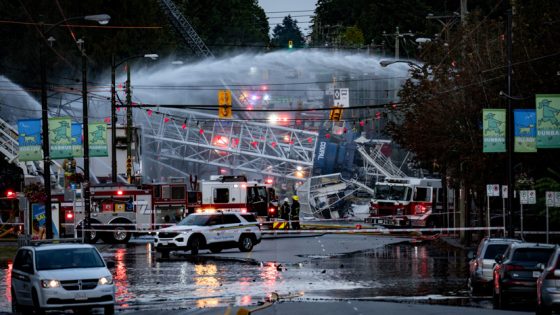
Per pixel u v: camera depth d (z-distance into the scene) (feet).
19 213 363.35
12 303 163.22
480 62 298.35
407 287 194.39
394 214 417.08
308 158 508.53
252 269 235.61
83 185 303.07
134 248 317.22
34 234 313.53
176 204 357.41
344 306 160.35
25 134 258.57
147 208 349.82
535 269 159.02
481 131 299.58
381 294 181.27
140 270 234.17
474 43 305.32
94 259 159.43
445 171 351.05
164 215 356.18
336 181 484.33
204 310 155.74
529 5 282.77
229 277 215.31
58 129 261.65
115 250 306.76
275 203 385.29
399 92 347.77
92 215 342.85
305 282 204.23
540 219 308.81
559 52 270.46
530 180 298.35
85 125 301.43
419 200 417.08
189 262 258.57
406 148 361.30
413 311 152.56
